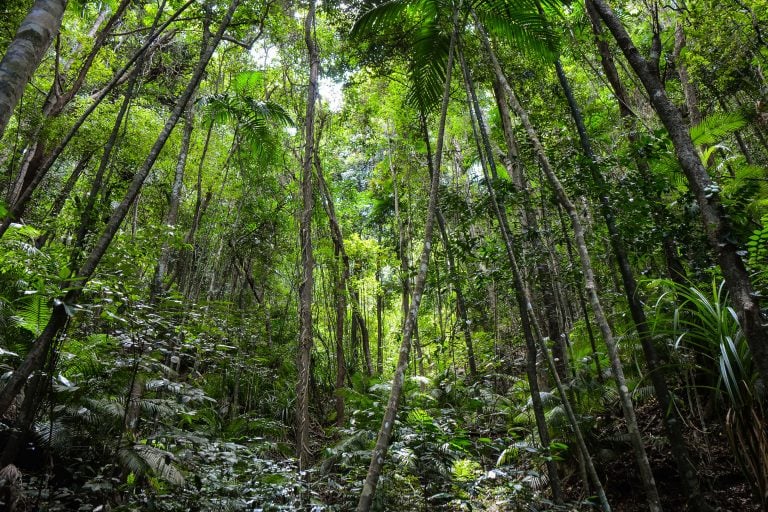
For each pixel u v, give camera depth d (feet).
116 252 12.40
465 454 12.47
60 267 11.37
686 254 14.25
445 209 16.75
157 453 11.94
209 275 36.55
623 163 12.55
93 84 26.66
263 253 37.50
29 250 12.83
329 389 36.65
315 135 31.40
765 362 7.71
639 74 10.20
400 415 14.35
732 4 16.79
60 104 19.57
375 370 45.01
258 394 30.14
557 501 12.04
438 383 25.50
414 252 41.52
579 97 22.62
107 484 10.69
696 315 11.48
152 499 11.47
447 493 11.39
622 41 10.45
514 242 14.98
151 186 31.96
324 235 35.70
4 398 8.46
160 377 14.84
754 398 9.64
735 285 8.29
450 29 12.26
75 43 26.86
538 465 15.84
